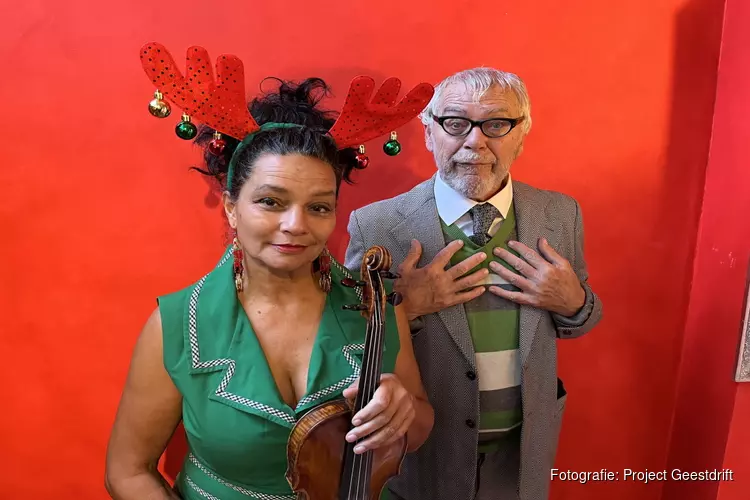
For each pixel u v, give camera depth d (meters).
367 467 1.01
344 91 1.60
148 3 1.49
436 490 1.49
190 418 1.04
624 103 1.68
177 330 1.04
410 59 1.60
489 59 1.62
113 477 1.11
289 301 1.08
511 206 1.44
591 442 1.98
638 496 2.03
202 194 1.62
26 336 1.68
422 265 1.40
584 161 1.71
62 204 1.59
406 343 1.21
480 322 1.41
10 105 1.51
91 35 1.49
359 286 1.07
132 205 1.61
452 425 1.42
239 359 1.03
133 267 1.65
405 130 1.67
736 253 1.63
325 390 1.03
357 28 1.57
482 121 1.27
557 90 1.65
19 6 1.46
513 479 1.55
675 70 1.67
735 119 1.62
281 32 1.55
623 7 1.62
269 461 1.02
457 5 1.58
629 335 1.88
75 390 1.73
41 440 1.77
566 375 1.92
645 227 1.78
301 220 0.96
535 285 1.36
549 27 1.61
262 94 1.47
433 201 1.43
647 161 1.73
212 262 1.67
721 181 1.68
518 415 1.47
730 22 1.61
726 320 1.68
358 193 1.70
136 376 1.07
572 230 1.50
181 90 0.95
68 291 1.65
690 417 1.86
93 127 1.55
